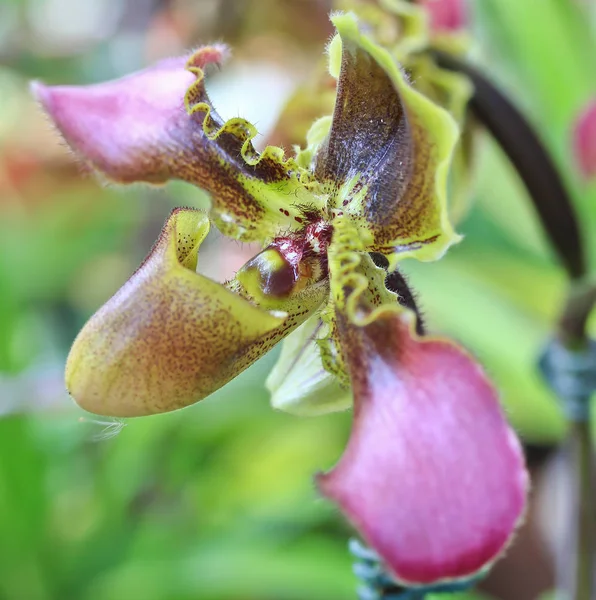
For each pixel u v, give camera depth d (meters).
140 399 0.24
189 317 0.24
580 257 0.32
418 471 0.22
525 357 0.49
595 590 0.36
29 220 0.72
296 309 0.25
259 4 0.48
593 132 0.37
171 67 0.25
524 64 0.49
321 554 0.46
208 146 0.25
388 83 0.24
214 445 0.57
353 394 0.23
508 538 0.22
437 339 0.23
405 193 0.24
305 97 0.32
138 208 0.75
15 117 0.72
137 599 0.46
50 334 0.69
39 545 0.48
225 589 0.47
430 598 0.35
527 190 0.32
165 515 0.52
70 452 0.55
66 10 0.85
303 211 0.26
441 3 0.35
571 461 0.33
